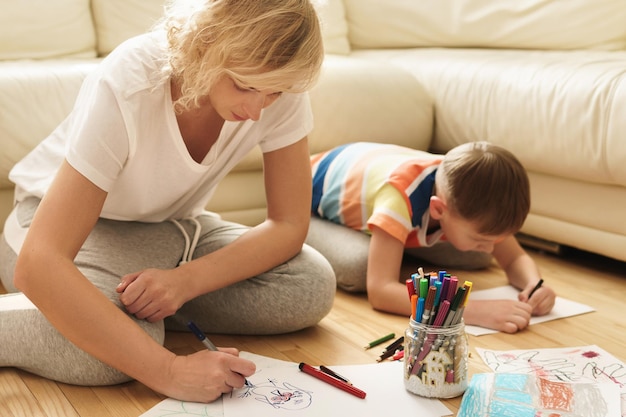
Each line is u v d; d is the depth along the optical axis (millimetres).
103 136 1174
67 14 2266
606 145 1773
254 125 1369
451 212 1573
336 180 1857
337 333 1493
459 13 2549
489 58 2236
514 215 1531
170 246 1429
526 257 1773
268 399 1162
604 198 1854
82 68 1962
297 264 1457
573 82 1875
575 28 2297
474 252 1903
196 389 1146
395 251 1624
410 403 1164
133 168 1263
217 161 1371
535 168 1992
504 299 1597
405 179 1661
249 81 1079
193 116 1288
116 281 1302
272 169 1426
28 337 1246
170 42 1160
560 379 1262
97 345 1150
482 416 1108
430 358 1170
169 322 1507
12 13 2172
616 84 1776
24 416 1147
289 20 1075
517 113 2012
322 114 2150
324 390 1197
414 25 2664
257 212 2109
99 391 1225
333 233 1835
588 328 1522
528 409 1133
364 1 2746
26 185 1457
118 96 1182
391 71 2328
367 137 2229
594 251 1908
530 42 2391
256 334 1482
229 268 1354
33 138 1812
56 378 1249
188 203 1490
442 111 2299
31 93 1834
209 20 1088
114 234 1406
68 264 1148
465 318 1526
